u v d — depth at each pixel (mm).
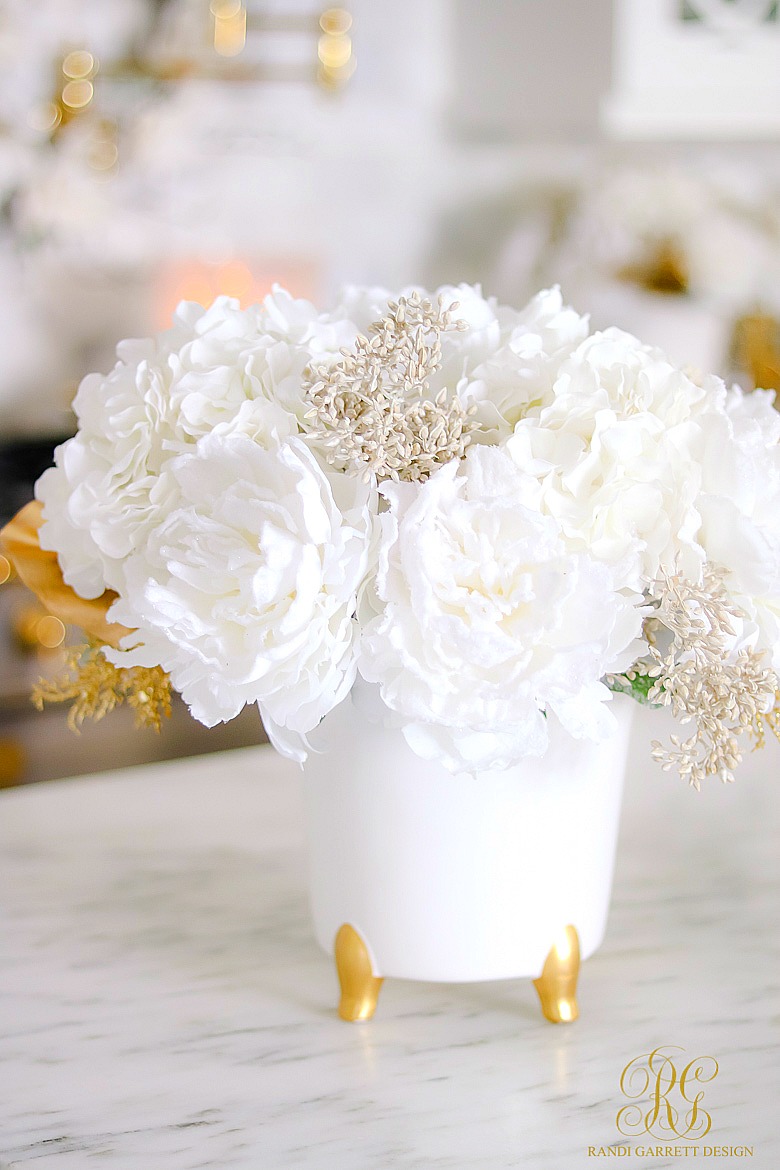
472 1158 922
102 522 961
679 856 1191
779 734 970
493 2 2854
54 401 2857
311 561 893
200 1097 963
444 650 894
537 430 928
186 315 1000
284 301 996
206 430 952
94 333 2854
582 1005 1035
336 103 2867
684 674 922
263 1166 918
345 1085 972
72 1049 1000
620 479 920
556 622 888
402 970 1006
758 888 1150
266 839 1230
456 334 973
